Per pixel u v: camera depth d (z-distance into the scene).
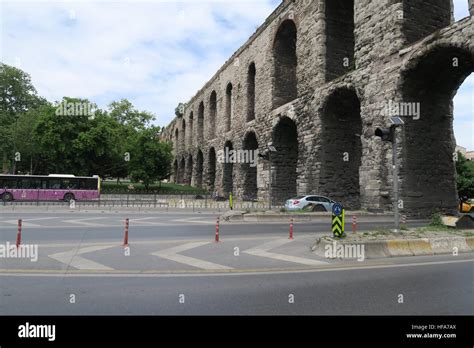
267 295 6.23
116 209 27.28
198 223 18.53
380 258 9.69
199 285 6.81
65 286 6.63
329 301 5.94
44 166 59.41
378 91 21.56
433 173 21.28
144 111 70.88
